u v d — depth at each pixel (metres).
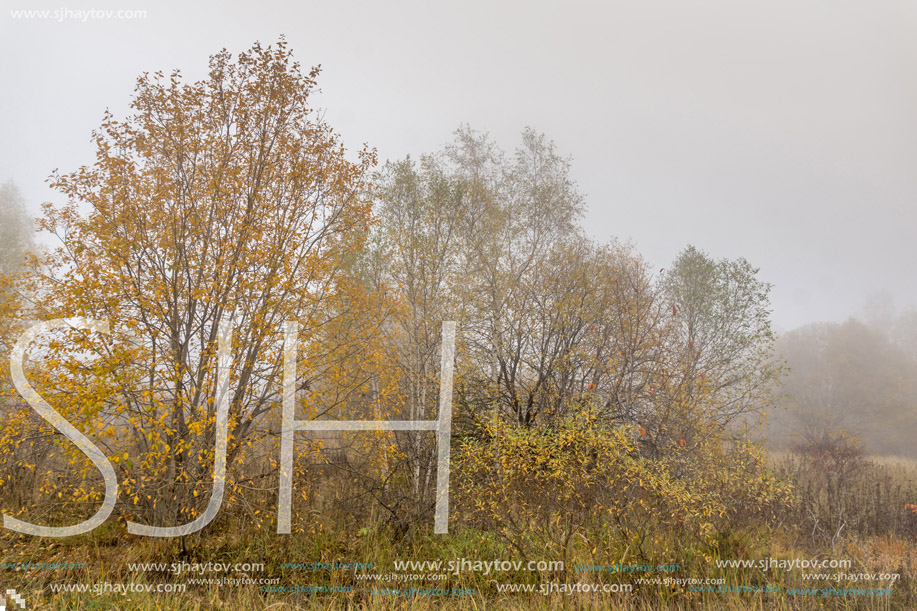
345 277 8.73
